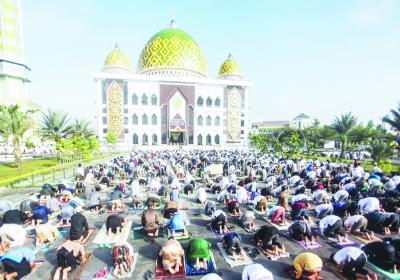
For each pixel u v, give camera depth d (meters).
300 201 13.39
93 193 13.42
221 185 17.66
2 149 42.25
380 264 7.77
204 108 66.25
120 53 67.12
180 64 68.50
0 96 51.25
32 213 12.24
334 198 14.51
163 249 7.56
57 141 28.48
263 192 16.02
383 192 14.61
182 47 69.12
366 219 10.25
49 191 14.35
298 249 9.19
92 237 10.20
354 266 7.22
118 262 7.63
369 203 12.02
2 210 12.18
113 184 20.34
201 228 11.23
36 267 7.99
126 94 61.28
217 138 67.81
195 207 14.41
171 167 24.52
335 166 23.86
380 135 39.66
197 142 66.38
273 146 41.88
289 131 46.25
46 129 28.66
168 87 63.69
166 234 10.49
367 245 8.24
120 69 65.81
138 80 61.28
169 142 64.81
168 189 17.22
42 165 30.08
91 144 32.34
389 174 22.61
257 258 8.53
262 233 9.11
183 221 10.98
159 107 63.25
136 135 62.44
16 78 53.31
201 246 7.80
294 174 21.33
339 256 7.62
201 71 71.94
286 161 26.66
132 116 61.78
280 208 11.73
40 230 9.41
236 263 8.12
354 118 36.59
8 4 50.44
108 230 10.38
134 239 10.07
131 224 11.59
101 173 21.62
